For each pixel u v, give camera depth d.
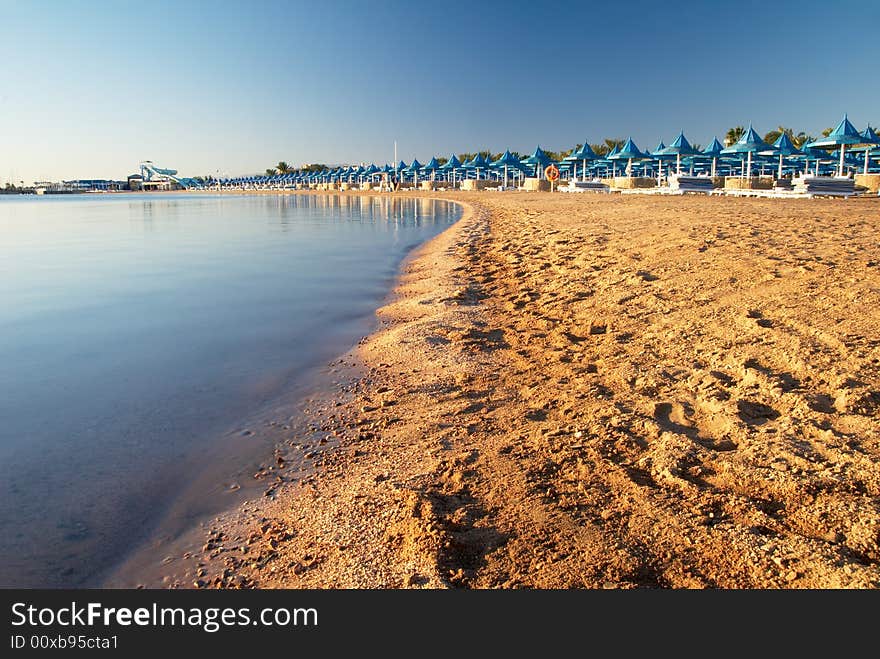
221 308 7.91
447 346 5.57
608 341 5.07
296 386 4.91
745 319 4.95
